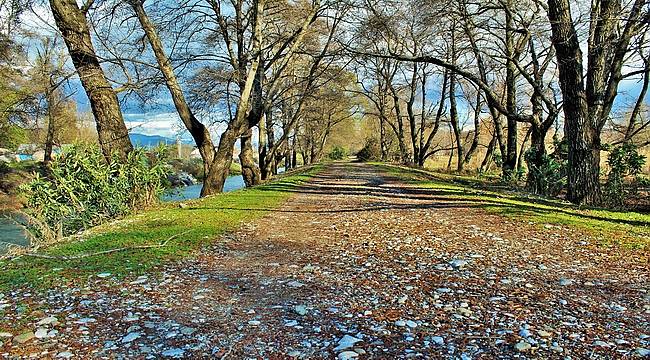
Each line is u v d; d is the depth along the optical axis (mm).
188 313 4414
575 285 5348
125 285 5215
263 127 27688
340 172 30859
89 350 3584
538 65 19625
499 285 5352
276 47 20562
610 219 9836
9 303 4555
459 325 4133
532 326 4105
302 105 28719
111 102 12773
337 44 22406
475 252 7000
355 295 4988
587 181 13195
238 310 4516
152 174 11930
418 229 9016
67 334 3867
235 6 18734
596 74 13281
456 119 34000
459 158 34406
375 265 6285
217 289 5180
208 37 19250
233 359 3475
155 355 3523
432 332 3979
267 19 20000
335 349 3637
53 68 13859
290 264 6344
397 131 47094
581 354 3541
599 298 4891
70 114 33312
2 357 3436
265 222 9930
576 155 13234
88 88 12641
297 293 5055
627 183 17641
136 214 10641
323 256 6824
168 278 5543
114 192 10703
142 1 13914
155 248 7004
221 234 8352
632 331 4004
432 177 25844
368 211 11766
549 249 7164
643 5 12562
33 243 8680
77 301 4656
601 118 13578
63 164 10086
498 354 3549
